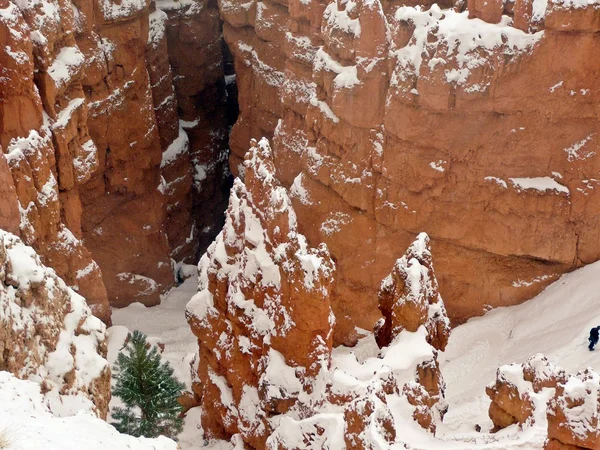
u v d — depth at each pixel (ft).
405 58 92.73
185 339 120.06
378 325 75.25
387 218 98.78
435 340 71.92
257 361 75.15
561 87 86.58
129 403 69.15
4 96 86.74
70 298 64.95
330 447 58.03
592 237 90.99
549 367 63.00
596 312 83.82
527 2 86.33
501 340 91.40
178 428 73.61
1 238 57.41
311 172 106.93
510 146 90.33
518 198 91.25
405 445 56.85
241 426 76.59
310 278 65.57
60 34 97.30
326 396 65.31
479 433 66.13
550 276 93.97
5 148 87.35
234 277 79.00
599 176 88.74
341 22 101.04
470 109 89.92
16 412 46.44
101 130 122.21
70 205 101.04
